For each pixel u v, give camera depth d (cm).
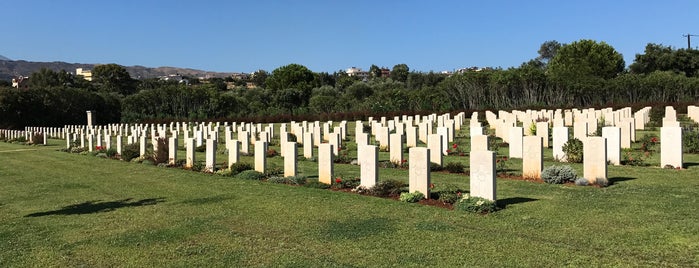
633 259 823
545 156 2258
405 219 1135
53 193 1691
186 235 1073
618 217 1073
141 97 8606
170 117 8000
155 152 2527
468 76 6994
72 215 1320
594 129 2777
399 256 889
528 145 1633
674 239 911
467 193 1378
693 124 3609
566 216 1102
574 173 1528
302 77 11450
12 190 1786
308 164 2258
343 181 1625
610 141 1888
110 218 1263
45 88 8031
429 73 10438
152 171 2155
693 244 880
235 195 1501
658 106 5197
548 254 864
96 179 1983
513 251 888
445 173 1845
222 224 1155
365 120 6431
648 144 2450
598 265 803
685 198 1236
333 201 1353
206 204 1388
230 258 913
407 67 12675
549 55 13700
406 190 1420
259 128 5162
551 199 1284
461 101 7062
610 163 1888
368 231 1048
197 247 986
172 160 2395
